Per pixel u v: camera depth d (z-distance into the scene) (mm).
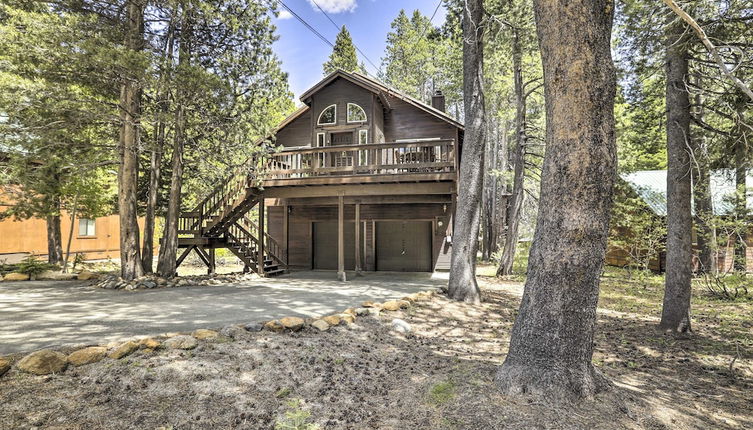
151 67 7773
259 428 3021
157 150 9469
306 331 5203
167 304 6738
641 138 13164
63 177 8953
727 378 4555
